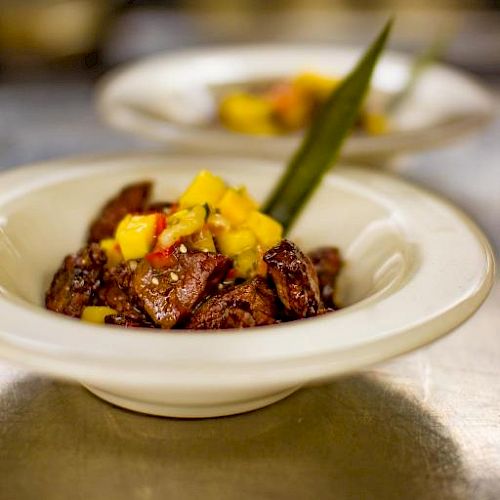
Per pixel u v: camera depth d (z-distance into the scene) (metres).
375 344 0.31
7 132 0.87
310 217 0.49
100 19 1.13
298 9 1.53
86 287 0.41
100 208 0.49
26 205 0.46
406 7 1.50
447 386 0.42
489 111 0.75
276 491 0.34
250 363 0.30
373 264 0.44
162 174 0.51
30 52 1.10
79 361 0.29
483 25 1.42
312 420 0.38
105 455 0.36
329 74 0.90
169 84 0.83
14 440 0.36
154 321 0.39
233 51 0.91
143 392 0.36
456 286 0.36
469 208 0.69
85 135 0.86
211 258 0.39
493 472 0.35
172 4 1.52
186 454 0.36
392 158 0.68
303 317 0.38
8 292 0.37
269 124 0.77
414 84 0.83
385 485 0.34
